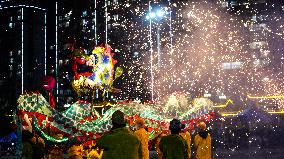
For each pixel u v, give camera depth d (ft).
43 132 47.55
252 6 225.15
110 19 282.15
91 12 300.40
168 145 32.01
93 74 57.06
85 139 47.70
